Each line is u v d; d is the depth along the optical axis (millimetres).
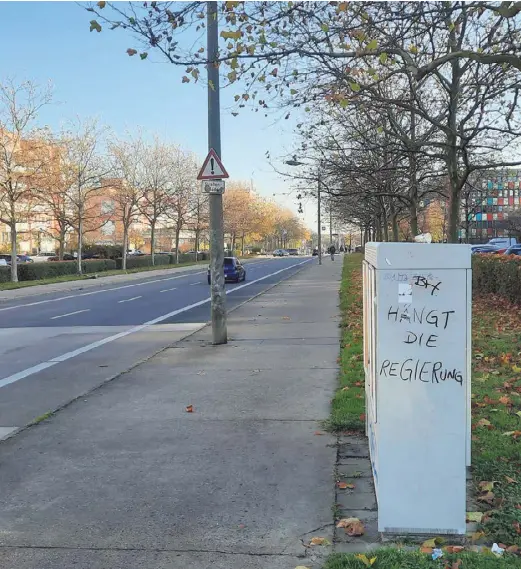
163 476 4938
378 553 3463
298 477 4816
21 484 4855
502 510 3963
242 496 4488
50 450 5676
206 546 3756
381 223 34000
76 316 18688
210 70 10898
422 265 3570
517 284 14969
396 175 17906
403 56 7730
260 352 10555
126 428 6309
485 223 72938
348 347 10281
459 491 3605
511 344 9969
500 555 3420
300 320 14898
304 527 3969
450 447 3592
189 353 10727
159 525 4059
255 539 3828
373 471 4387
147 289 30516
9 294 28344
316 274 37906
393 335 3592
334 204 28625
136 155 54688
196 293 26625
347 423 5961
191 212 70438
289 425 6219
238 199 100125
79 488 4734
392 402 3609
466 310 3559
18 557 3672
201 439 5863
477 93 12508
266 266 58469
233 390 7809
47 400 7809
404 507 3639
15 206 40375
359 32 8305
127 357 10945
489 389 7055
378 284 3590
